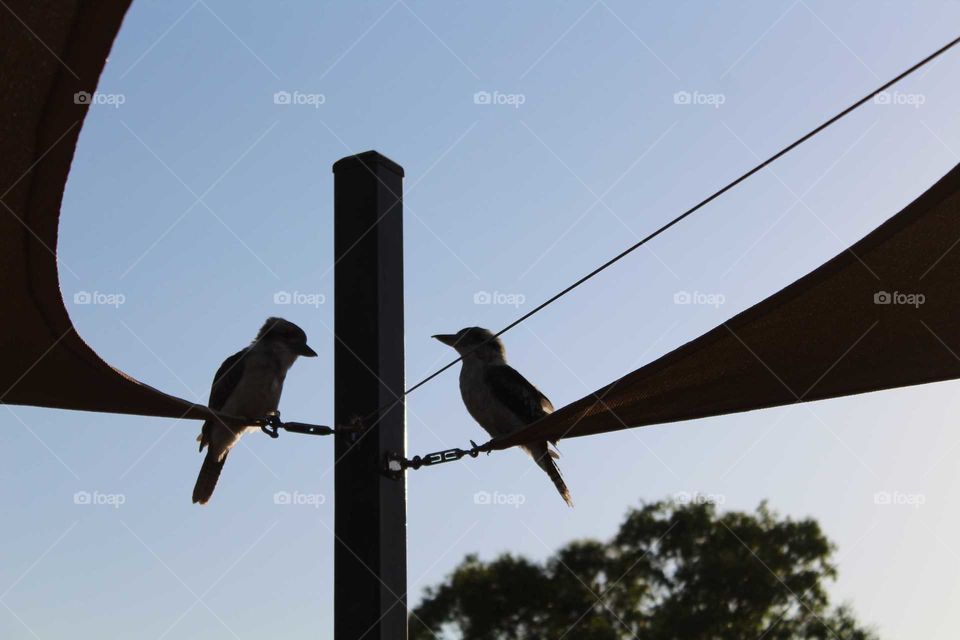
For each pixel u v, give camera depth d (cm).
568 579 1387
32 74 366
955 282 519
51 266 447
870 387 637
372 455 507
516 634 1377
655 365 544
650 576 1384
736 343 551
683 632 1332
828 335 563
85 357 508
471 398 893
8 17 345
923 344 585
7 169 404
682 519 1402
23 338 505
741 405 643
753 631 1337
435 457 536
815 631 1341
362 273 530
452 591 1401
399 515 510
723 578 1352
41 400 579
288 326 777
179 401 530
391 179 548
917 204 455
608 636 1346
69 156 396
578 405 559
